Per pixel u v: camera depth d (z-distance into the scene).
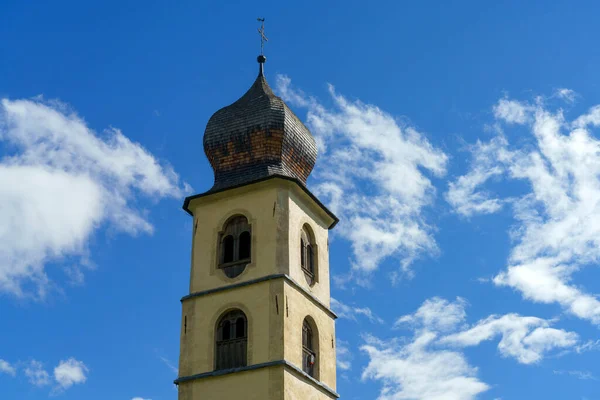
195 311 57.62
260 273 57.22
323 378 57.97
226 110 64.12
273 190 59.59
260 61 68.06
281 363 53.62
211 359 55.78
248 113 63.12
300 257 59.47
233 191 60.44
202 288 58.31
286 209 59.06
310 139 64.81
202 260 59.34
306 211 61.66
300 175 63.91
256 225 58.91
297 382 54.72
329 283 62.19
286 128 62.69
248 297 56.66
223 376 54.69
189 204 61.56
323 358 58.56
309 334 58.69
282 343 54.53
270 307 55.75
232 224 60.19
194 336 56.84
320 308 59.94
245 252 59.09
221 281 57.97
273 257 57.47
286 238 58.16
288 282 56.72
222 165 62.84
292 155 63.22
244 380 54.09
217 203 60.88
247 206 59.78
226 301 57.09
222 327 56.97
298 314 56.97
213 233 59.91
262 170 61.31
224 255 59.50
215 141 63.12
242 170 62.09
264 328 55.31
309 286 59.62
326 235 63.81
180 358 56.53
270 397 53.03
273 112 62.72
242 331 56.41
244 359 55.38
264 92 64.94
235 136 62.72
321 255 62.16
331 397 58.09
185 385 55.34
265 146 62.34
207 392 54.66
